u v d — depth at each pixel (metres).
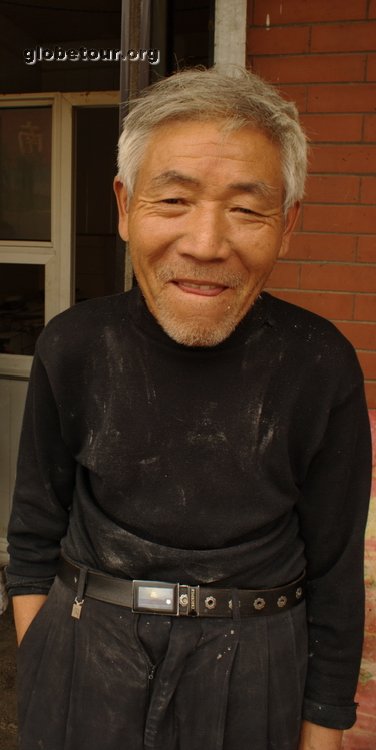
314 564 1.25
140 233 1.03
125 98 1.99
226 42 2.25
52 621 1.21
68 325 1.19
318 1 2.19
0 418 3.63
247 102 0.97
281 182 1.03
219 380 1.12
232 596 1.12
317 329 1.16
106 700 1.13
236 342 1.11
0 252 3.57
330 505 1.20
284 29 2.23
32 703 1.21
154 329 1.11
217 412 1.12
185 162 0.96
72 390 1.18
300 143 1.06
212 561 1.10
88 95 3.35
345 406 1.15
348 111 2.23
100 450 1.14
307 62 2.23
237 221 1.00
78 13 3.42
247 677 1.12
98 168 3.96
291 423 1.13
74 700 1.16
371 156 2.23
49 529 1.30
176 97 0.97
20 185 3.52
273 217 1.03
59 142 3.42
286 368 1.13
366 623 2.35
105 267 4.11
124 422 1.13
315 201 2.29
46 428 1.22
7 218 3.57
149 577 1.13
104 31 3.68
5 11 3.39
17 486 1.31
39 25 3.61
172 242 1.00
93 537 1.17
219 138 0.96
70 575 1.20
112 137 3.89
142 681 1.11
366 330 2.32
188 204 0.99
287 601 1.17
